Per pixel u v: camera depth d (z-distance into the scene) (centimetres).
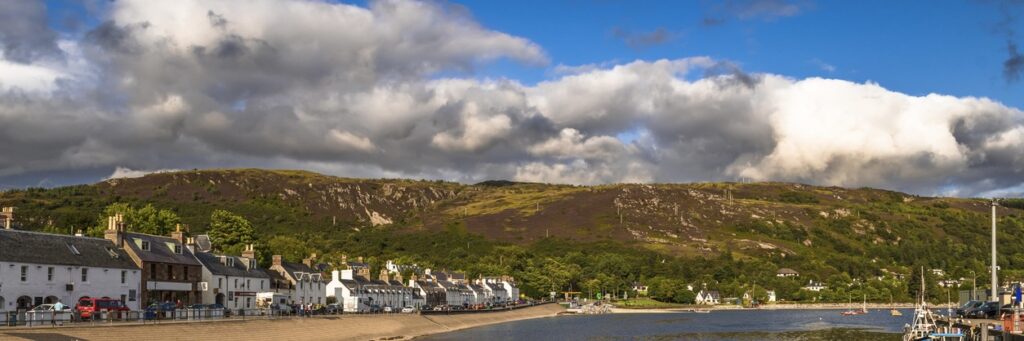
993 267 10344
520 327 18250
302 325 11900
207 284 13388
